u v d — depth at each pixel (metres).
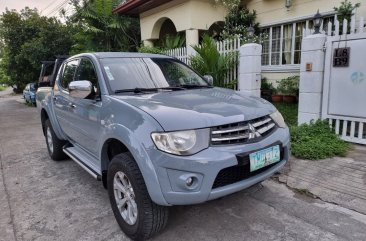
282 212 3.09
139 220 2.52
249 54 6.45
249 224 2.90
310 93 5.25
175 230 2.85
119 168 2.66
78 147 4.16
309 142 4.68
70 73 4.23
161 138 2.29
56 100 4.52
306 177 3.82
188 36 9.69
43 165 5.07
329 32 4.92
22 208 3.47
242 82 6.70
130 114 2.58
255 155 2.49
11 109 14.93
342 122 5.04
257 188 3.65
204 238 2.70
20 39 16.42
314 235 2.67
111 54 3.72
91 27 12.25
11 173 4.75
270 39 9.49
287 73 9.08
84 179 4.32
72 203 3.55
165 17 10.70
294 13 8.63
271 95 9.20
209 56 7.22
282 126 3.01
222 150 2.36
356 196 3.27
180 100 2.83
